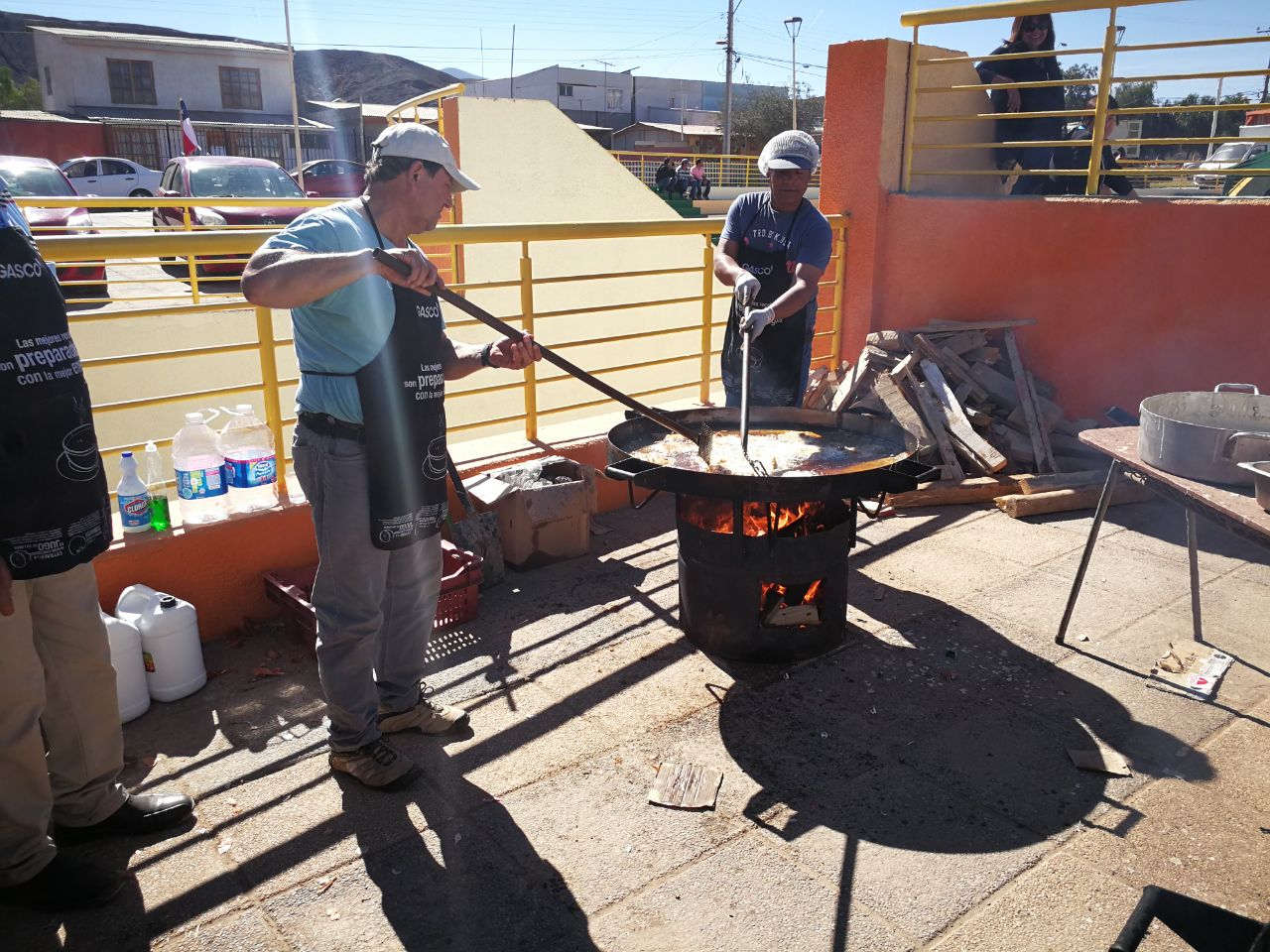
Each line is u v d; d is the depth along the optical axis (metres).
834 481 2.92
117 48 40.09
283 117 44.09
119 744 2.55
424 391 2.63
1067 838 2.55
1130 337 5.17
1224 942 1.61
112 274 10.09
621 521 4.94
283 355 6.71
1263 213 4.61
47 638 2.34
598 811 2.68
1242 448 2.63
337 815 2.67
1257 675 3.36
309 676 3.41
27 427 2.09
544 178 7.82
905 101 5.86
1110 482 3.34
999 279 5.61
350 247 2.45
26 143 32.66
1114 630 3.71
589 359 7.65
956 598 4.00
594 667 3.46
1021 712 3.16
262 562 3.75
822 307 6.23
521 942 2.21
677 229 4.93
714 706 3.21
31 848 2.30
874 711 3.17
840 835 2.57
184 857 2.50
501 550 4.24
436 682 3.37
